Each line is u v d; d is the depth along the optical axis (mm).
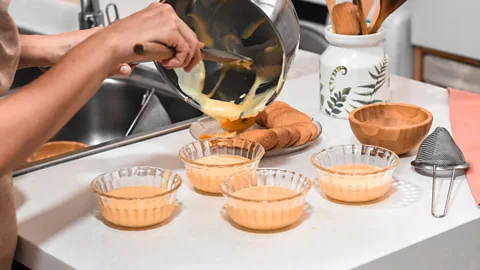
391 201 1078
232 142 1199
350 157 1179
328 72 1408
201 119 1377
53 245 982
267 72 1100
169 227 1020
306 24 2254
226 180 1047
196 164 1100
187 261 926
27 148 839
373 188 1054
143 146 1321
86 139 1767
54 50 1150
